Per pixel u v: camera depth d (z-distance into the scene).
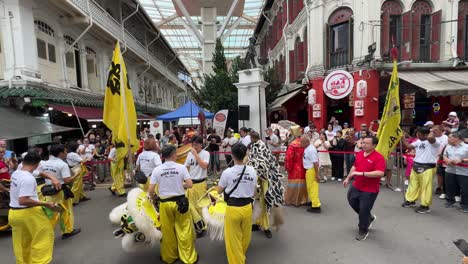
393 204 6.34
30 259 3.84
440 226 5.07
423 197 5.75
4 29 9.88
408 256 4.04
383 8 12.66
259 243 4.59
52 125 9.55
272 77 17.30
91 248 4.60
